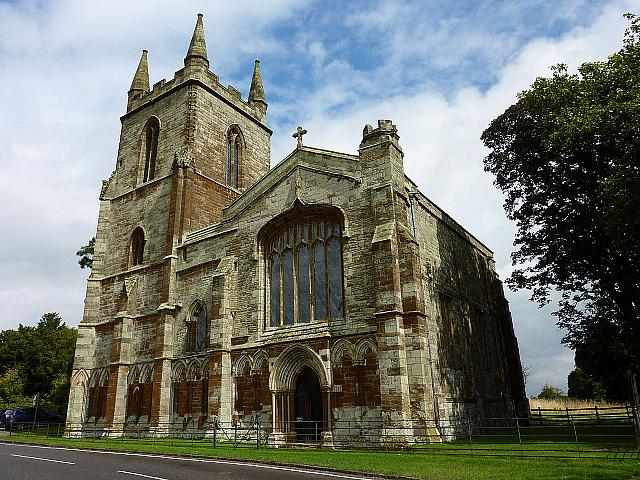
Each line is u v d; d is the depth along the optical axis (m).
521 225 37.28
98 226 47.91
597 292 33.62
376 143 30.44
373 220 29.19
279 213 33.75
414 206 32.41
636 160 26.00
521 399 43.34
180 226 40.78
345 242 29.88
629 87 28.09
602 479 14.52
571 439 26.31
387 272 27.06
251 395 31.44
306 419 30.00
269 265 34.31
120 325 40.34
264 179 35.81
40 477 16.89
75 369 43.06
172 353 37.16
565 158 32.47
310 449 25.81
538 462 18.30
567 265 34.88
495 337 43.50
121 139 51.91
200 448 26.55
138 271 42.78
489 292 45.12
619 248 28.59
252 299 33.62
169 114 47.69
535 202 35.97
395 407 24.86
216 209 45.00
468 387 34.19
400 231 28.38
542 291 37.12
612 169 27.84
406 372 25.72
